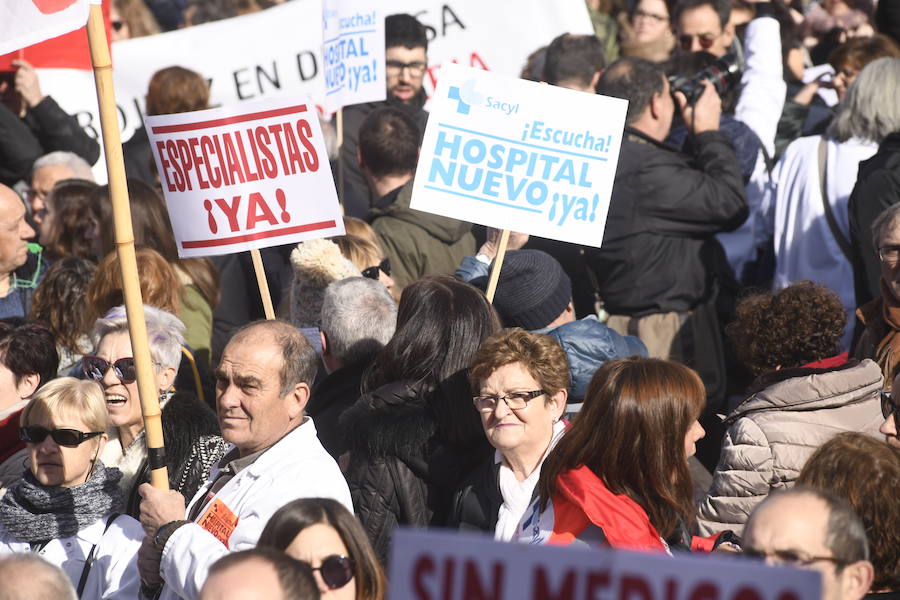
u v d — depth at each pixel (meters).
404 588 5.35
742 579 4.95
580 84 19.59
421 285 11.41
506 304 14.21
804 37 25.81
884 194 15.70
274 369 10.26
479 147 13.34
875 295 15.85
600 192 13.30
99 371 12.15
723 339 18.12
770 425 11.38
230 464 10.49
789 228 18.03
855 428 11.41
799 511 7.15
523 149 13.31
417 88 22.20
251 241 13.60
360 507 10.91
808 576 4.86
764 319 11.93
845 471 8.51
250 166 13.55
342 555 8.02
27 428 11.01
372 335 12.49
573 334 12.72
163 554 9.40
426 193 13.34
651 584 5.03
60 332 14.97
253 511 9.89
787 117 21.42
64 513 10.91
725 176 17.14
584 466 9.43
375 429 10.85
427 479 10.87
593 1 25.72
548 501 9.73
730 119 18.98
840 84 20.27
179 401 11.91
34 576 7.43
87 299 14.30
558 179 13.29
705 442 17.25
